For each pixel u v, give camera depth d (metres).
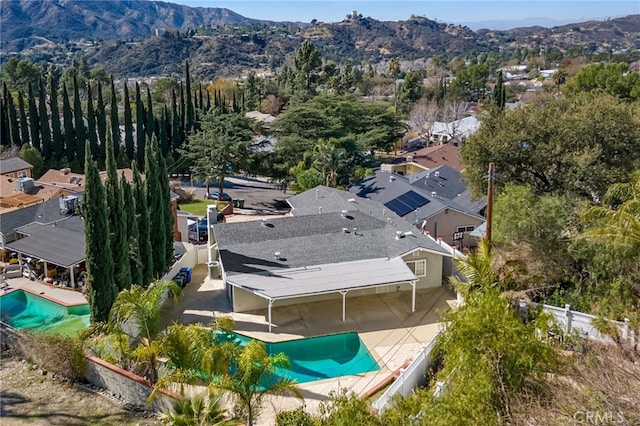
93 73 160.25
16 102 100.50
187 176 78.88
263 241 32.88
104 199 26.28
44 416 20.55
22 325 30.09
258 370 17.56
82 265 36.09
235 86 136.75
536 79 182.50
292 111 70.94
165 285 22.72
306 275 29.33
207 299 31.59
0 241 39.31
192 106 79.12
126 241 28.16
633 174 30.56
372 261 31.09
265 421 19.70
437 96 123.44
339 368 24.23
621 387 13.70
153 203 32.09
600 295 23.70
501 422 13.75
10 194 50.72
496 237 27.92
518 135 34.81
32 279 35.88
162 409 20.31
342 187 57.06
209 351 18.11
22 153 65.12
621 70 89.06
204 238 49.62
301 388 22.42
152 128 74.25
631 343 18.20
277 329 27.73
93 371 22.59
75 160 68.62
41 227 39.12
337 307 30.11
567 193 31.53
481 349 15.73
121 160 71.19
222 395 18.59
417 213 41.47
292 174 63.53
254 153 67.06
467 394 14.52
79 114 69.31
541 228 26.77
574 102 37.53
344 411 15.32
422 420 14.59
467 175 38.25
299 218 36.12
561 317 22.73
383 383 22.45
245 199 68.00
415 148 93.50
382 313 29.38
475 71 143.88
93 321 26.64
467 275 22.86
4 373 23.77
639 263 22.25
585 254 24.78
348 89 116.00
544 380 15.33
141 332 21.50
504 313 16.67
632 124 33.88
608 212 23.27
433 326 27.83
